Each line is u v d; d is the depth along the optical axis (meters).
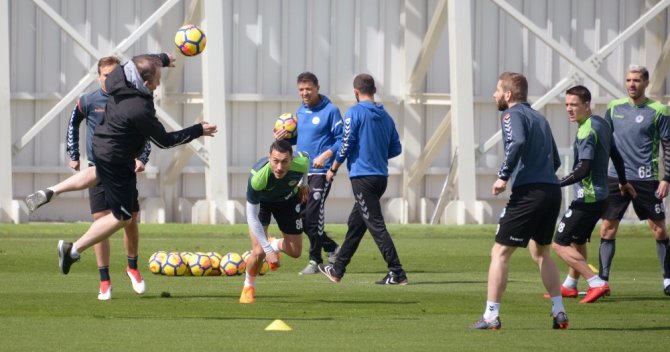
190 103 60.69
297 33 61.75
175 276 32.69
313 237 34.38
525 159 21.62
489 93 63.41
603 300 27.81
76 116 27.83
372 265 37.66
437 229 54.84
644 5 64.38
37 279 31.03
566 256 27.28
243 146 61.50
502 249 21.66
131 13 60.03
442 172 63.03
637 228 57.16
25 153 59.59
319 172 34.62
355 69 62.25
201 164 61.44
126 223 25.05
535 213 21.45
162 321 22.28
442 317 23.72
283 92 61.69
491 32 63.25
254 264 25.91
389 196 63.41
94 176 26.31
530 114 21.70
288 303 26.03
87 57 59.84
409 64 62.44
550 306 26.22
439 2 58.84
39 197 25.86
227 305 25.44
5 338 19.59
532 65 63.69
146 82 24.05
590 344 19.61
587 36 63.94
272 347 18.84
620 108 30.41
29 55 59.28
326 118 35.12
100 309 24.30
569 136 64.38
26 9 59.09
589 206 27.00
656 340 20.20
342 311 24.61
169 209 60.75
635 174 30.02
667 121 29.88
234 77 61.19
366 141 30.72
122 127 24.08
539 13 63.38
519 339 20.20
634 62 64.81
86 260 36.84
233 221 56.88
